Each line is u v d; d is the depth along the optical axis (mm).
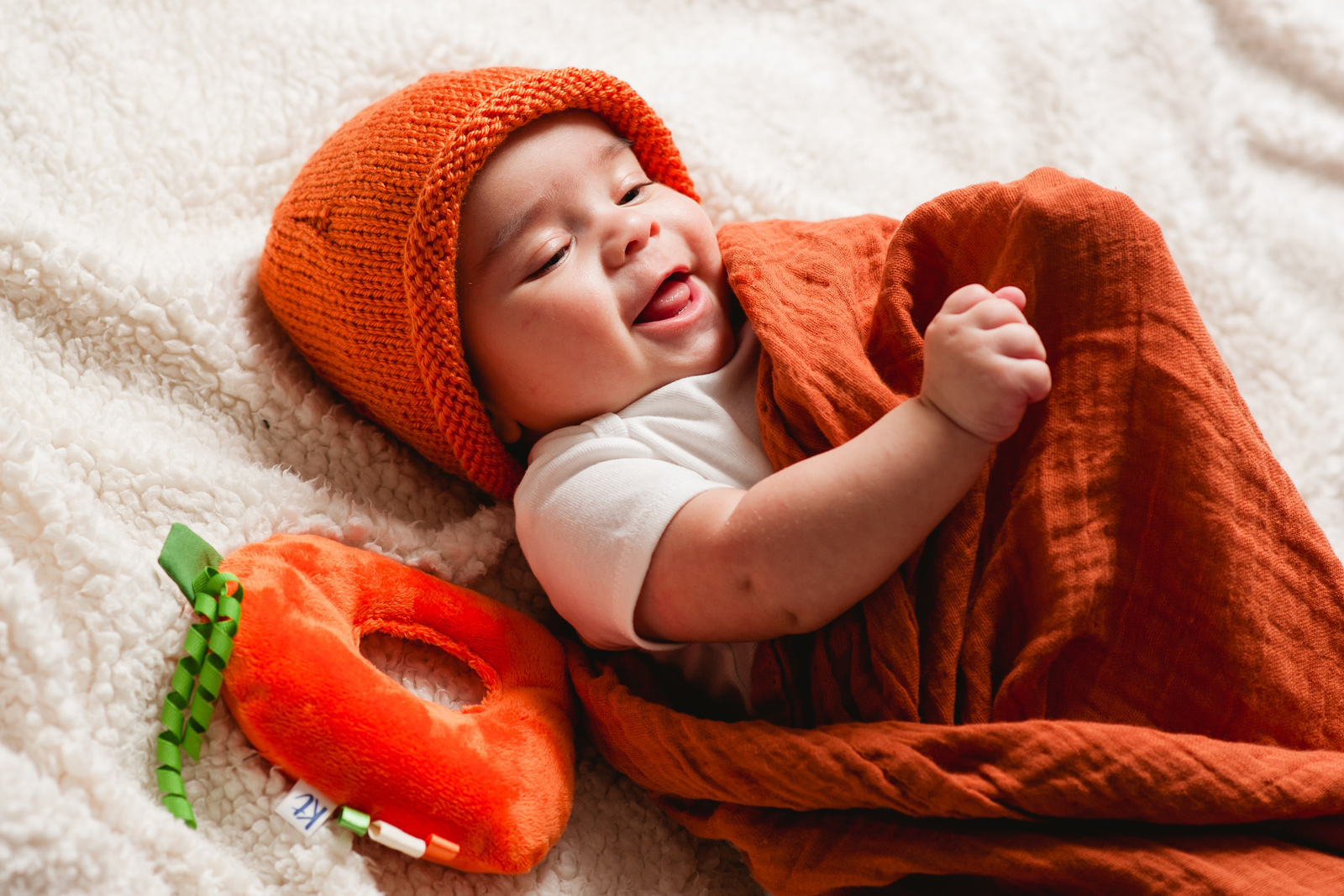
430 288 1041
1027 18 1571
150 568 912
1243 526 882
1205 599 880
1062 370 945
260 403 1098
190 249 1181
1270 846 778
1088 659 911
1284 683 863
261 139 1269
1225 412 909
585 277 1030
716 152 1380
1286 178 1487
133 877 786
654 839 1044
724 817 937
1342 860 775
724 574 887
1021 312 913
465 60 1370
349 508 1065
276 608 888
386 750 859
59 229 1058
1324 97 1528
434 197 1032
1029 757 794
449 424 1099
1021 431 953
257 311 1162
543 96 1061
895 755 820
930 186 1478
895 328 1011
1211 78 1527
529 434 1150
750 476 1024
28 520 883
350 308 1101
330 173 1122
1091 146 1497
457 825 873
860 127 1507
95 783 806
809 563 857
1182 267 1408
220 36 1305
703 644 1025
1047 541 903
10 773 779
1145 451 915
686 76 1473
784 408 980
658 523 927
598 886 985
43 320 1035
